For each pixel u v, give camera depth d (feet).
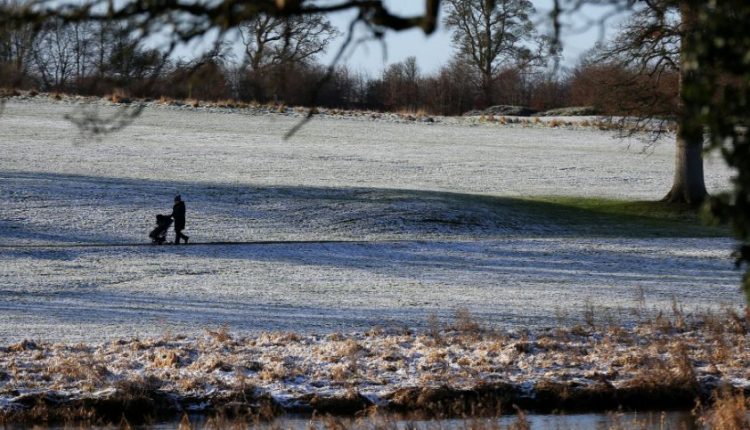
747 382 190.29
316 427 164.04
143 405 176.65
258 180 606.96
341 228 475.72
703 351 214.90
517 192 615.16
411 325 249.75
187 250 401.70
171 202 516.32
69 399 175.83
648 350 214.48
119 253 390.21
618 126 565.12
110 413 174.70
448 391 185.37
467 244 432.25
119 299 293.02
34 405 174.50
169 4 55.47
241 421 162.20
